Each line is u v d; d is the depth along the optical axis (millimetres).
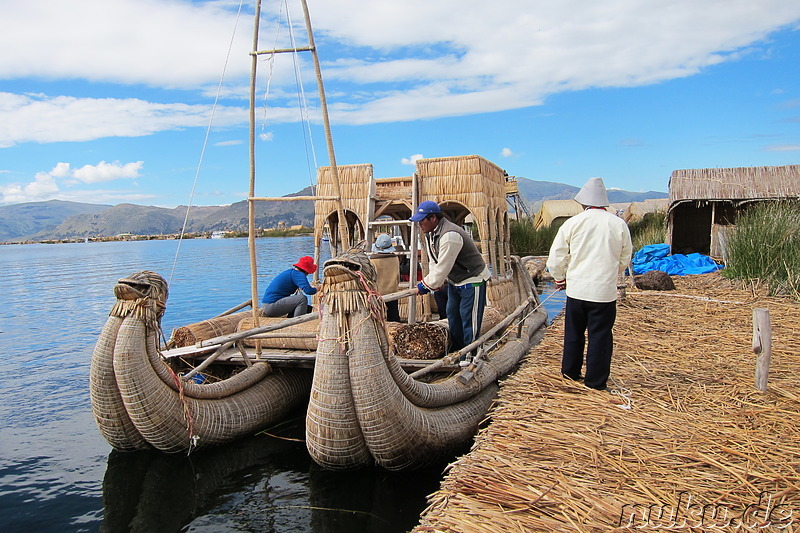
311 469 4816
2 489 4703
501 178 8656
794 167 14867
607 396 4336
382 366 4238
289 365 5918
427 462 4605
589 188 4613
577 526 2584
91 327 12859
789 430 3611
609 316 4465
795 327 6883
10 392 7695
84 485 4754
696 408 4094
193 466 4996
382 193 7754
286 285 7238
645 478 3037
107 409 4820
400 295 5629
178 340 6371
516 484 2998
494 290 7535
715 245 14945
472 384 5250
